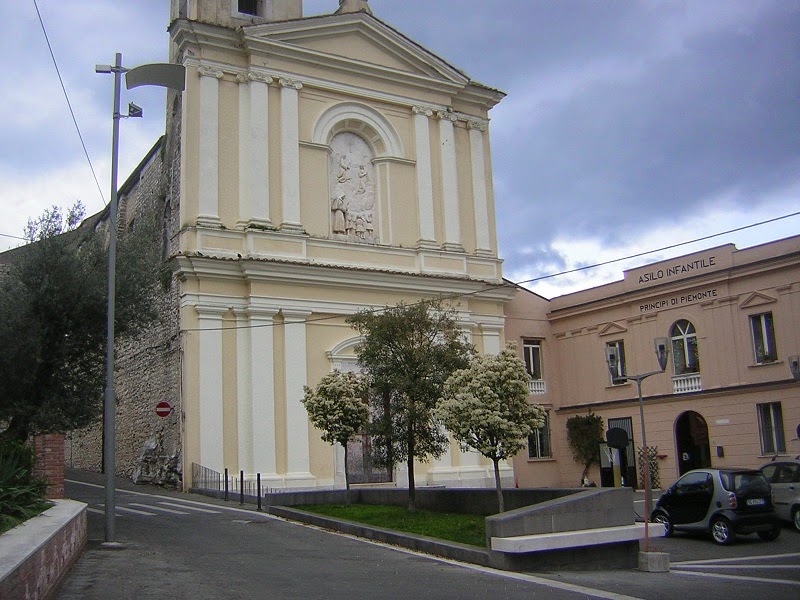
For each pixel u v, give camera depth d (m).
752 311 24.64
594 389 29.97
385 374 17.70
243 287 26.03
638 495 25.14
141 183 32.34
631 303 28.56
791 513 18.14
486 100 32.69
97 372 16.55
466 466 28.97
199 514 18.20
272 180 27.20
